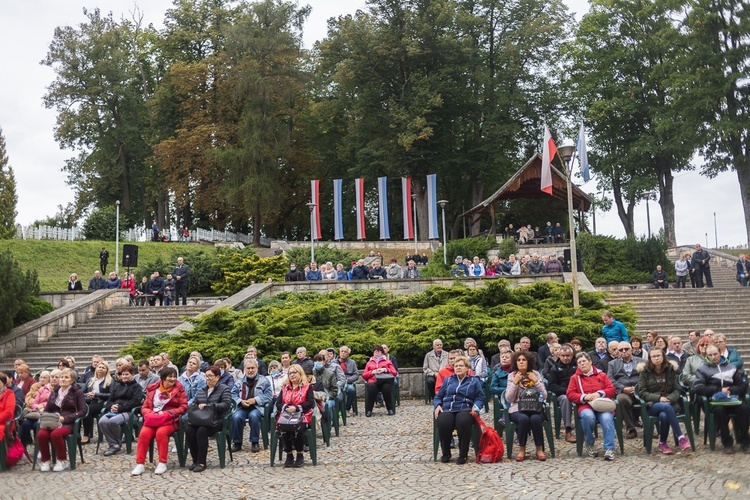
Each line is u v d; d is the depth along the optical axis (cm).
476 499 964
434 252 5062
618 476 1067
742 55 4631
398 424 1692
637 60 5512
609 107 5319
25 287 2806
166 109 6419
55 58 6353
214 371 1281
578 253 3125
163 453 1245
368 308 2647
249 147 5603
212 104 6228
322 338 2280
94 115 6322
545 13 6028
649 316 2741
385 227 4897
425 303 2631
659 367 1269
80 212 6469
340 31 6028
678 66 4762
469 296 2538
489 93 6028
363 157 5906
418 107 5669
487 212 6062
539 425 1225
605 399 1223
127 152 6619
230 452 1322
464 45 5791
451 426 1226
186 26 6562
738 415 1246
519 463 1199
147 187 6681
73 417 1317
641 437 1390
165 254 5019
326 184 6825
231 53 5853
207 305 3038
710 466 1111
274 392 1470
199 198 6134
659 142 5253
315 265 3197
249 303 2838
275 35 5794
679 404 1307
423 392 2208
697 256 3284
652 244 4169
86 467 1320
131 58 7025
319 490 1062
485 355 2288
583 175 3516
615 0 5478
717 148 4812
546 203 6206
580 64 5784
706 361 1291
